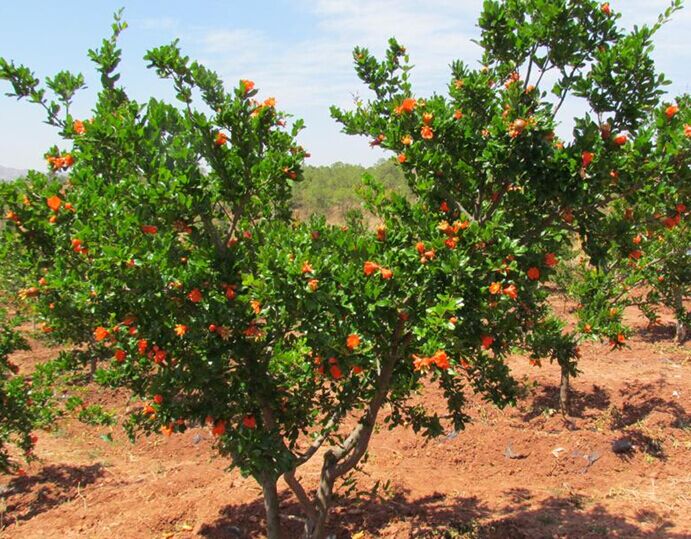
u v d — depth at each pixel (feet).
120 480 22.66
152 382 13.10
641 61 12.52
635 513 18.42
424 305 12.24
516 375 30.40
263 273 11.06
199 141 12.42
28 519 19.80
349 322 11.95
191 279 11.91
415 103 13.89
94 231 11.82
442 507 19.19
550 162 12.50
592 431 23.93
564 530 17.25
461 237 12.01
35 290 13.98
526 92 13.76
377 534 17.58
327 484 15.92
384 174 99.86
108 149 12.60
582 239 13.58
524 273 12.59
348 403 14.78
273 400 13.56
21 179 14.56
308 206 104.47
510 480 21.58
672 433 23.27
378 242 13.08
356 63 16.15
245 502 19.70
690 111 12.75
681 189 12.40
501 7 14.10
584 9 13.48
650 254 27.48
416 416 16.90
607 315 23.21
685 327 36.32
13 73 13.55
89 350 15.14
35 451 25.82
